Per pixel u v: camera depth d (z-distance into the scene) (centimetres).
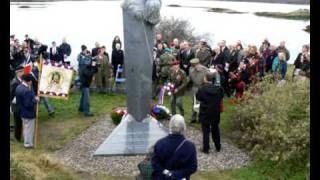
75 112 1569
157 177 718
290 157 1066
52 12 4741
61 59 2038
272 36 3506
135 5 1199
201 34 3038
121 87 1850
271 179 1063
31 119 1243
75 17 4406
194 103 1451
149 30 1228
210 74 1206
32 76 1377
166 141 710
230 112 1550
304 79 1288
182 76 1444
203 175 1088
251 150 1205
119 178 1064
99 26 3897
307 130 1067
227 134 1366
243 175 1088
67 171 1031
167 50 1712
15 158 961
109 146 1205
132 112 1241
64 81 1363
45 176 936
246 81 1620
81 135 1348
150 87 1248
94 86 1822
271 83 1389
